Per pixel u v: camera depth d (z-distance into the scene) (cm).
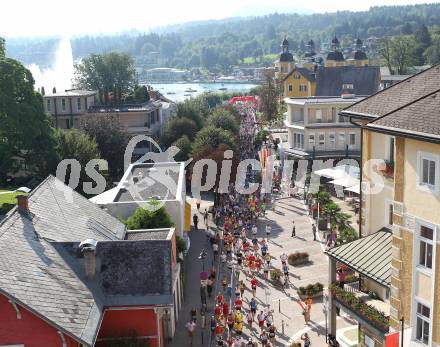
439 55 18262
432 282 2023
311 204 5812
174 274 3241
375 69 9462
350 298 2736
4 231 2241
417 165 2034
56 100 8275
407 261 2131
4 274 1942
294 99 7519
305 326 3322
